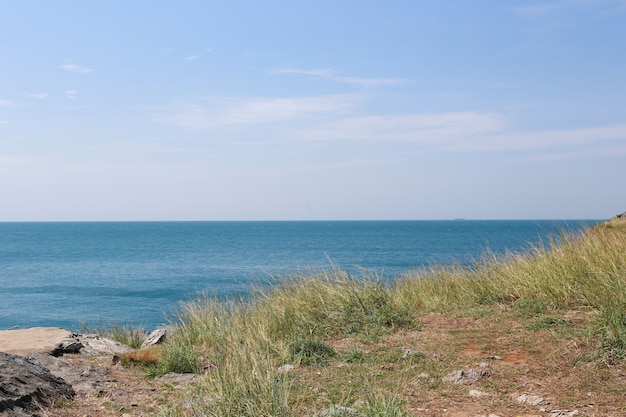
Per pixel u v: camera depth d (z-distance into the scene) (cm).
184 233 19762
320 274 1048
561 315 808
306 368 679
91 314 3078
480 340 744
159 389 648
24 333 909
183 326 962
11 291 4209
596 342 664
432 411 511
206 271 5272
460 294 1013
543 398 525
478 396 544
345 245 9362
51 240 14512
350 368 665
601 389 540
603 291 798
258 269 4978
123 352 873
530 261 1050
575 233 1157
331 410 488
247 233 19050
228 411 502
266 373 575
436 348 724
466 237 11844
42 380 597
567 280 913
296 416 504
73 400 589
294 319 880
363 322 869
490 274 1080
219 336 834
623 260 887
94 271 5812
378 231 19125
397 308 902
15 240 14600
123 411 565
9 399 519
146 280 4741
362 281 990
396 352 717
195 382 658
